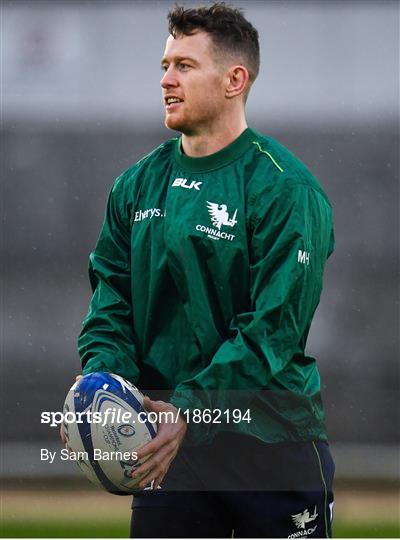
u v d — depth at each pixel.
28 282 28.81
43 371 28.31
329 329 28.53
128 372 12.43
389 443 27.77
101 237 13.09
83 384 11.80
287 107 29.00
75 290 28.84
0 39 29.30
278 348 11.58
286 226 11.77
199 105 12.27
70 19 29.27
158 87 29.23
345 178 28.81
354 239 28.72
